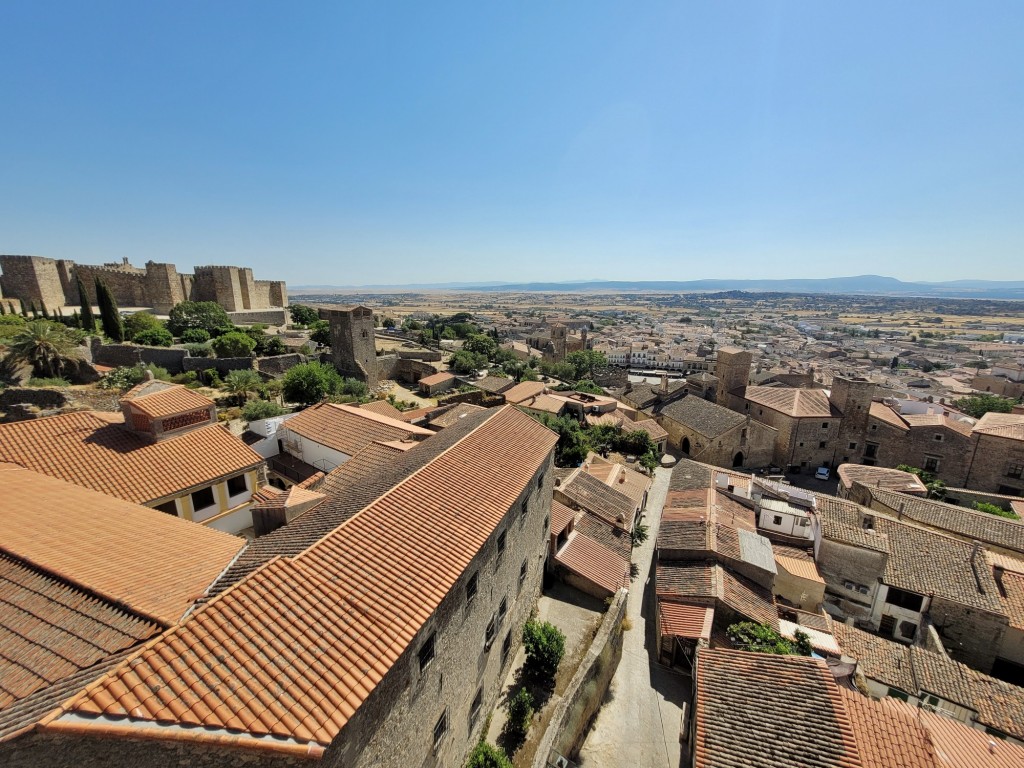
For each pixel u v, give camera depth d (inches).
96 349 2481.5
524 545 885.8
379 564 527.5
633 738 804.6
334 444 1190.3
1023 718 839.1
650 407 3026.6
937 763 588.4
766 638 896.9
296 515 745.6
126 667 335.3
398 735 466.0
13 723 287.6
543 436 1063.6
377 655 421.1
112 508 676.1
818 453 2370.8
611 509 1378.0
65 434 907.4
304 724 344.5
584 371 4904.0
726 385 2773.1
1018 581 1091.3
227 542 639.1
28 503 628.1
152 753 308.7
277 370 2778.1
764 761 573.6
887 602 1164.5
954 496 1780.3
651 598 1236.5
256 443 1296.8
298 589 459.2
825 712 628.1
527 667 832.9
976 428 2037.4
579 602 1037.8
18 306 2987.2
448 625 565.3
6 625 394.9
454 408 2028.8
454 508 679.1
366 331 3102.9
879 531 1266.0
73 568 465.4
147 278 3629.4
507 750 692.7
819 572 1229.7
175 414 997.8
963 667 936.3
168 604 432.8
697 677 733.3
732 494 1537.9
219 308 3511.3
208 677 352.5
